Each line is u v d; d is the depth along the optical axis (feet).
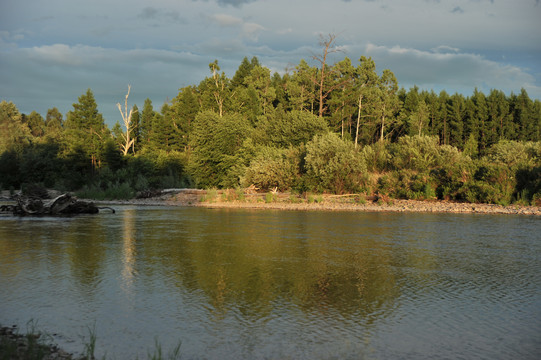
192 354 16.85
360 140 248.73
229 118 142.20
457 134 226.99
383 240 45.65
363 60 250.57
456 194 93.76
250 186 115.44
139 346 17.62
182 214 75.56
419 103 234.99
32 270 31.27
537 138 213.25
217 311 22.09
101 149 182.19
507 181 89.51
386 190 100.22
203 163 138.51
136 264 33.42
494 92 225.56
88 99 184.75
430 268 32.30
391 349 17.48
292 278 29.09
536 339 18.61
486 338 18.70
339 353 17.04
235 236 48.73
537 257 36.58
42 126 395.75
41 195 100.99
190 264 33.47
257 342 18.08
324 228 55.57
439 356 16.84
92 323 20.31
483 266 33.09
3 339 18.21
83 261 34.50
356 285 27.40
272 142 139.33
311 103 240.94
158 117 234.38
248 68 279.08
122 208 90.12
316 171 104.12
